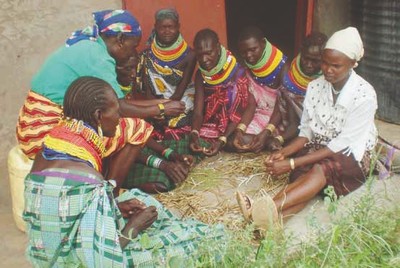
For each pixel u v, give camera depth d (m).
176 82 4.91
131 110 3.85
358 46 3.67
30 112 3.70
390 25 5.31
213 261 2.97
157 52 4.79
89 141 3.01
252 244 3.39
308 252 3.11
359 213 3.40
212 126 4.78
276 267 3.02
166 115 3.98
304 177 3.79
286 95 4.64
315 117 4.01
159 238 3.17
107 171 3.92
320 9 5.80
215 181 4.36
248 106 4.76
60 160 2.93
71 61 3.65
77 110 2.99
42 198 2.88
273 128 4.64
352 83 3.80
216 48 4.51
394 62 5.39
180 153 4.59
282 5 8.05
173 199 4.15
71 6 4.82
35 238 2.93
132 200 3.33
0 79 4.79
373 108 3.81
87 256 2.87
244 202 3.51
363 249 3.14
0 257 3.76
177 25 4.70
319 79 3.99
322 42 4.41
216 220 3.83
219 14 5.43
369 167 3.98
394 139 5.26
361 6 5.58
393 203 3.67
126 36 3.85
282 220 3.56
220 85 4.70
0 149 4.93
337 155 3.83
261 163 4.55
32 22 4.75
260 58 4.66
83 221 2.87
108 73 3.69
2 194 4.55
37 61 4.84
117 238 2.89
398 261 3.03
